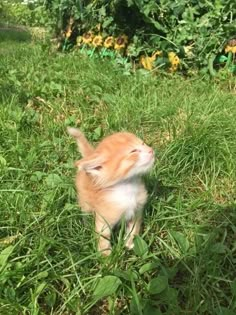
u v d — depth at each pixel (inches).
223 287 15.3
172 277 15.1
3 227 16.7
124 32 34.9
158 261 15.5
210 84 29.3
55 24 44.2
